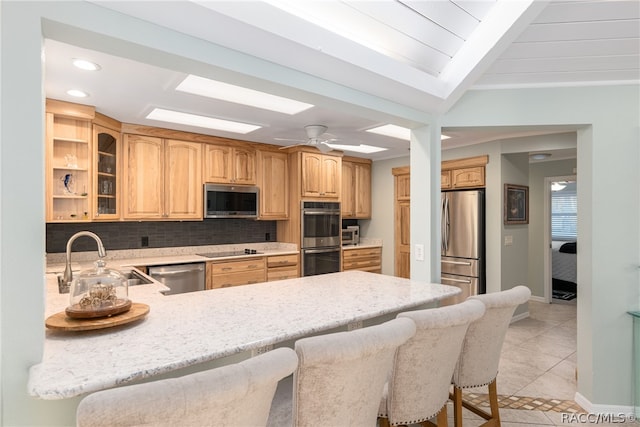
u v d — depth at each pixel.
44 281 1.15
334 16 1.74
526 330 4.30
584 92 2.47
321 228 5.10
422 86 2.14
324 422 1.21
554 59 2.20
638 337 2.39
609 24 1.86
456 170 4.91
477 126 2.58
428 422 2.05
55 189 3.09
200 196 4.16
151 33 1.38
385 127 3.80
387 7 1.73
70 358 1.17
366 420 1.33
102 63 2.21
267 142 4.65
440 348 1.55
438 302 2.54
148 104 3.00
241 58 1.63
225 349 1.26
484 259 4.59
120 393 0.80
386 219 5.91
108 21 1.28
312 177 5.00
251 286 2.34
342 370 1.18
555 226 7.70
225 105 3.03
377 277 2.69
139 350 1.24
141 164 3.74
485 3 1.83
